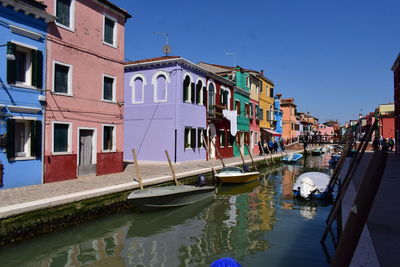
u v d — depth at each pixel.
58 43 11.87
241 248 7.32
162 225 9.20
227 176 15.68
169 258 6.76
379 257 4.23
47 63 11.45
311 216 10.21
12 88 10.18
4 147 9.91
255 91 33.38
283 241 7.76
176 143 19.09
